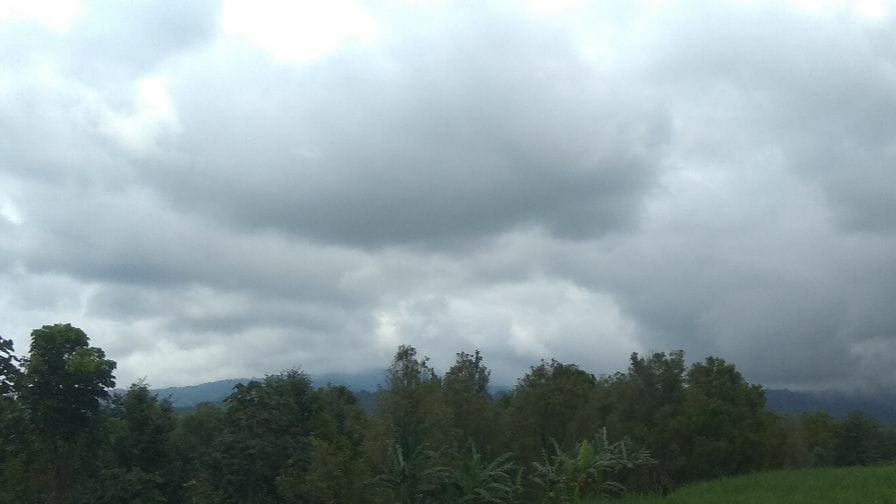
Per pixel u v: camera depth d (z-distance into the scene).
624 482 41.62
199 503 37.25
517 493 35.62
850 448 72.62
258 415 37.78
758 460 43.50
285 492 34.94
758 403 45.84
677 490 34.31
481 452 39.09
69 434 43.06
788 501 26.36
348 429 38.12
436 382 36.03
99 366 42.81
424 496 31.61
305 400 40.97
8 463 42.16
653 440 41.56
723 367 46.69
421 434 33.31
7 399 42.38
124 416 44.62
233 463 36.88
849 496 26.64
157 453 44.38
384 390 34.16
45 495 41.97
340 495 33.09
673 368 43.00
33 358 41.94
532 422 40.38
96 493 40.66
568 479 32.97
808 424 71.31
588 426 40.75
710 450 41.50
